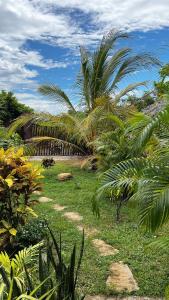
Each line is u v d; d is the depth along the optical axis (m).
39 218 7.02
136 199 3.55
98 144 9.11
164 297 4.54
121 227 6.92
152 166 3.83
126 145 7.68
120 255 5.64
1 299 3.06
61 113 14.26
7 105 22.89
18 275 3.60
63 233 6.58
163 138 4.41
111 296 4.58
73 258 3.36
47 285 3.33
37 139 14.63
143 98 15.15
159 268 5.23
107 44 15.65
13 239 5.55
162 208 3.27
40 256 3.44
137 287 4.74
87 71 15.56
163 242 4.14
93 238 6.35
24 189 5.88
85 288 4.70
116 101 15.16
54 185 10.80
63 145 15.70
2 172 5.70
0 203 5.65
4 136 13.03
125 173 4.14
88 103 15.86
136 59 15.31
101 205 8.32
